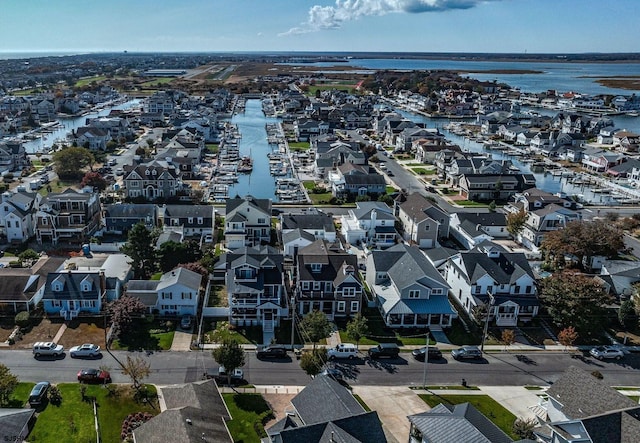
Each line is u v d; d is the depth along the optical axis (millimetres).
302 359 59656
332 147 175000
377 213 104312
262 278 72688
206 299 76938
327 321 67688
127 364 60125
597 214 128375
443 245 105062
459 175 146250
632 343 71500
